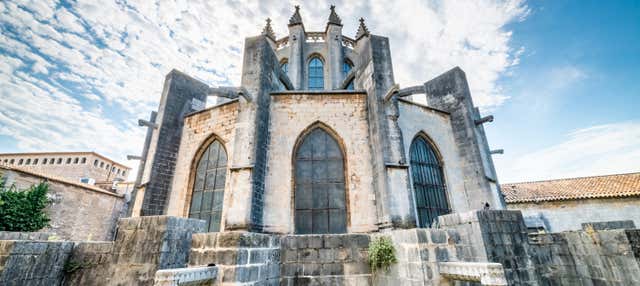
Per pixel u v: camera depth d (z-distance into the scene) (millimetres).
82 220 26391
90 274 7098
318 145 13211
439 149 14867
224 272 5973
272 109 13492
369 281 7699
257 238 6871
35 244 6695
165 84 15719
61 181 24828
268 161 12414
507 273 7062
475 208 13852
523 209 21906
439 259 6242
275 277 7445
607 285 7859
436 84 17266
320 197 12188
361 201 11875
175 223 6887
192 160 14133
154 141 14227
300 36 24688
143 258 6422
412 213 10664
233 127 13594
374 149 12375
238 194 10812
